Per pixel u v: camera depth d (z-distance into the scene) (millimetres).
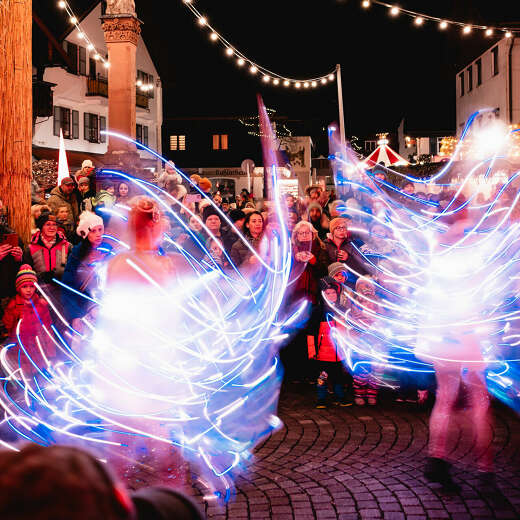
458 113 46625
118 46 15570
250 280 8914
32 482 717
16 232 7965
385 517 4383
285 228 8711
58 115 37812
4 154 7852
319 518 4383
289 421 6754
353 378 7395
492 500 4641
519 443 5887
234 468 5324
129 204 4336
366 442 6066
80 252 7828
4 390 7008
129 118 15695
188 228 9000
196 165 58062
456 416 6609
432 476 4980
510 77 34281
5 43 7660
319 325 7414
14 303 7652
